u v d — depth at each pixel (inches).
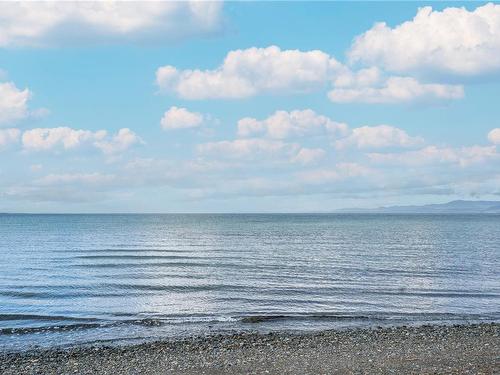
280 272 1795.0
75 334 940.0
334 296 1333.7
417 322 1061.1
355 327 1010.7
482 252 2598.4
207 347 833.5
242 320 1065.5
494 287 1482.5
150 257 2309.3
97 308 1171.3
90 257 2295.8
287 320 1069.8
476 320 1085.8
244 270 1850.4
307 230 5369.1
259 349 822.5
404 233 4640.8
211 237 4013.3
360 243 3282.5
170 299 1284.4
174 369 707.4
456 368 697.6
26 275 1683.1
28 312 1125.1
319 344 858.1
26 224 7450.8
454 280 1614.2
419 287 1473.9
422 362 736.3
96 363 740.0
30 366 725.9
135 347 831.7
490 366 708.7
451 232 4879.4
